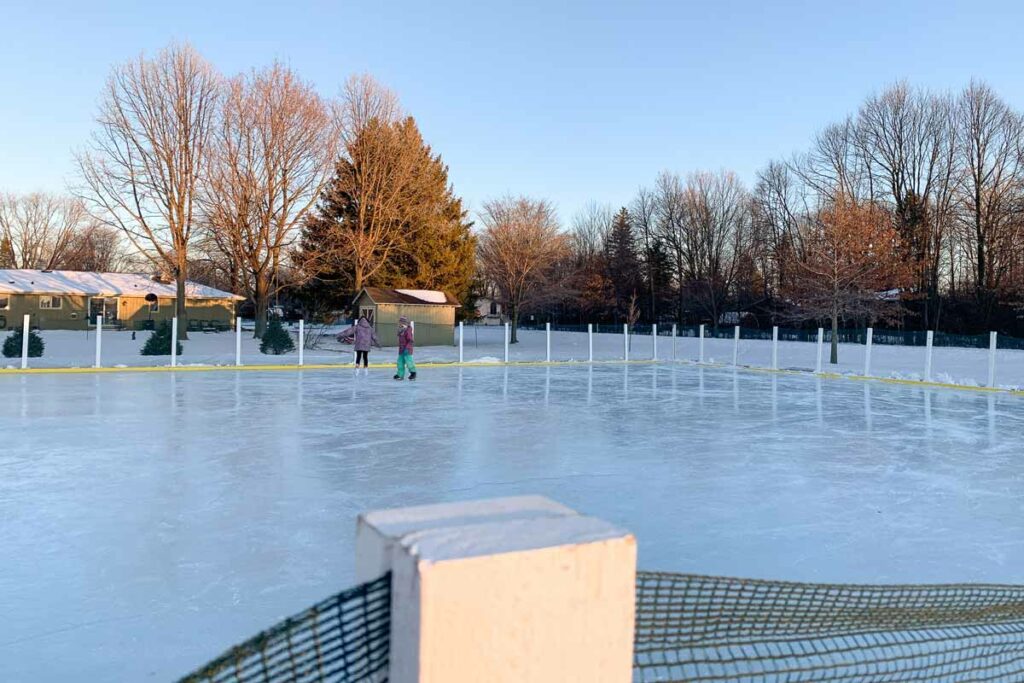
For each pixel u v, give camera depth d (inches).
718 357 1277.1
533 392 627.8
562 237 1835.6
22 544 191.5
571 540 39.7
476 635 36.9
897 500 253.6
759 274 2000.5
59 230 2758.4
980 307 1451.8
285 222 1391.5
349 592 40.2
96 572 170.9
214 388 618.5
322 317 1713.8
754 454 340.2
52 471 281.7
